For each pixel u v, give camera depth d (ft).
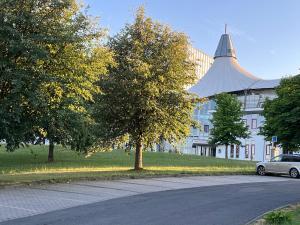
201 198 50.65
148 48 82.99
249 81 295.48
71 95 55.01
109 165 107.96
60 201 43.88
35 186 55.52
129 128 85.25
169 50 82.43
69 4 53.21
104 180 68.23
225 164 128.47
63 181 62.18
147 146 89.15
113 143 86.02
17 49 48.42
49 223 32.27
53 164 106.83
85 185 59.47
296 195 57.62
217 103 199.11
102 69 61.52
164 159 140.97
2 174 70.23
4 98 50.49
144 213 38.14
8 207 38.99
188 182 71.87
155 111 81.41
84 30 56.49
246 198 52.54
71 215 36.01
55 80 51.01
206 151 286.05
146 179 73.72
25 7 51.03
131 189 57.67
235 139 195.93
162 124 82.99
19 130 51.75
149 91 79.10
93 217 35.29
